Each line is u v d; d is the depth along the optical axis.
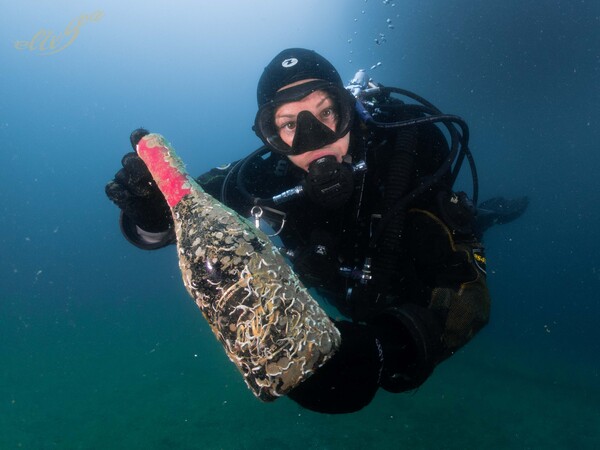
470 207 1.53
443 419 6.21
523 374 8.73
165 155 0.80
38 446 6.16
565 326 16.91
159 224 1.21
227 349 0.58
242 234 0.61
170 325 17.19
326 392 0.59
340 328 0.65
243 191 1.75
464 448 5.29
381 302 1.52
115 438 6.18
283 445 5.53
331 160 1.54
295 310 0.56
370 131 1.78
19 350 14.49
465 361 9.56
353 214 1.71
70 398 8.39
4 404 8.27
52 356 12.96
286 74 1.65
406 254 1.54
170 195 0.74
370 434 5.72
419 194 1.44
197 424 6.40
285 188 1.87
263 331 0.55
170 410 7.07
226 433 6.00
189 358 10.82
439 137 1.82
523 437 5.62
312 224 1.78
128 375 9.72
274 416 6.50
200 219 0.65
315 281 1.73
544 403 6.98
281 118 1.68
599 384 8.21
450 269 1.29
